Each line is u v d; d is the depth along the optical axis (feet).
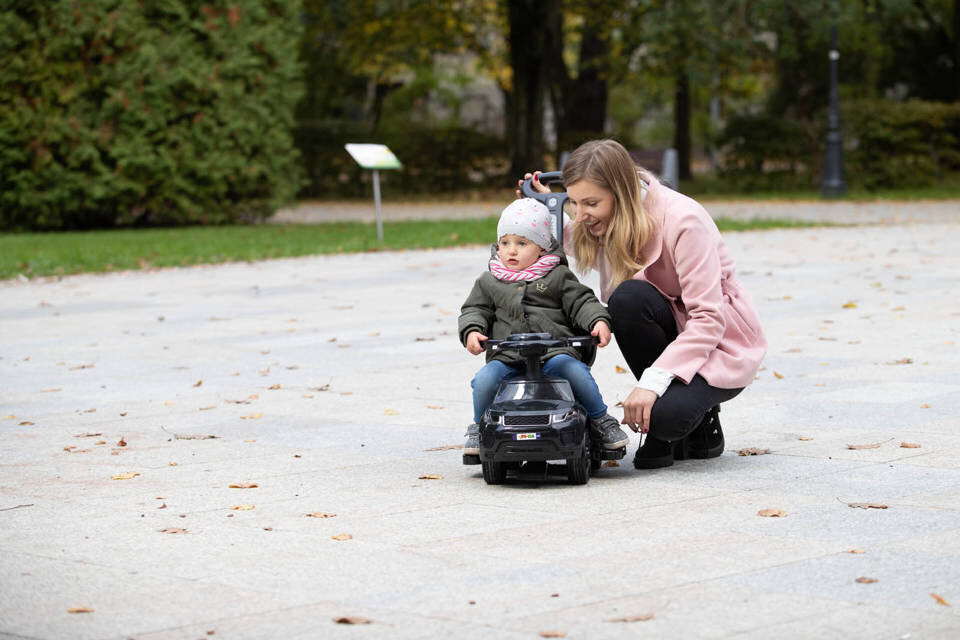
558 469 20.10
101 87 94.17
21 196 92.63
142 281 58.29
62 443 23.82
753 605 13.21
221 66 96.78
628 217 19.70
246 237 82.07
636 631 12.49
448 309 44.16
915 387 27.32
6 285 57.77
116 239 82.17
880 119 136.26
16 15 91.30
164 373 32.32
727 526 16.49
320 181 146.82
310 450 22.72
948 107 138.00
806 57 151.43
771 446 22.00
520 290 19.77
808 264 57.36
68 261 67.00
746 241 72.79
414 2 152.46
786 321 38.70
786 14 124.16
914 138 136.98
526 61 134.31
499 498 18.56
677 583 14.02
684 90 159.43
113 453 22.76
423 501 18.47
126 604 13.83
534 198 20.76
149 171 94.99
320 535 16.60
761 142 138.41
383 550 15.76
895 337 34.78
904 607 13.07
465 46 163.02
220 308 46.50
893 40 169.99
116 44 92.89
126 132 94.53
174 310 46.34
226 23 97.25
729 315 20.02
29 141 92.94
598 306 19.61
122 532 17.03
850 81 164.04
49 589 14.44
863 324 37.55
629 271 20.31
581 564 14.88
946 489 18.42
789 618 12.78
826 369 30.01
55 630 13.01
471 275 56.70
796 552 15.19
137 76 93.40
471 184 146.51
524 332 19.75
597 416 19.93
